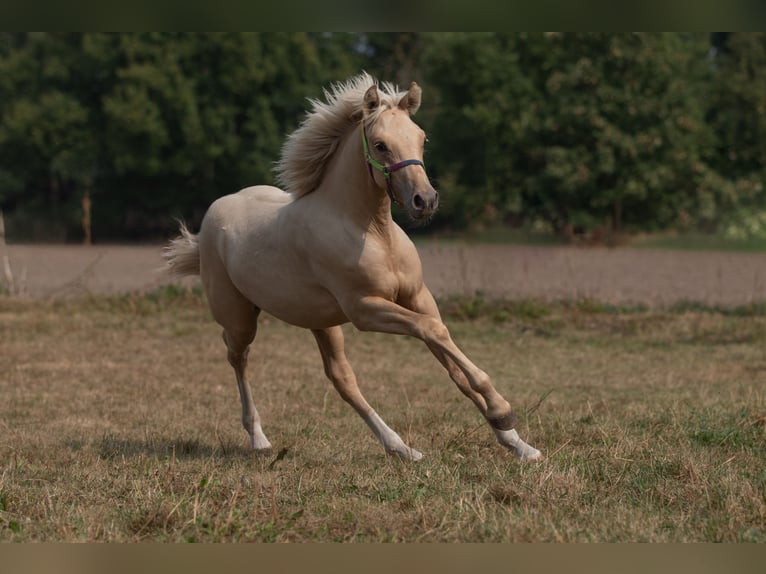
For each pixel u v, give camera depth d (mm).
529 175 37031
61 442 8242
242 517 5551
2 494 6121
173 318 16641
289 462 7461
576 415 9141
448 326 16062
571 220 34594
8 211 44531
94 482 6668
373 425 7637
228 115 39906
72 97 40281
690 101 34500
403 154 6375
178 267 8781
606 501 5840
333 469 7094
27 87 41812
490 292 18047
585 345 14492
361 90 7023
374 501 6016
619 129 33938
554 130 34688
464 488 6148
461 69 38406
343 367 7734
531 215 37125
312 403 10312
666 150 34344
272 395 10750
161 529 5391
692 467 6375
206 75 39812
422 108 40781
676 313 16734
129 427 9086
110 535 5285
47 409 9898
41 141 39719
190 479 6625
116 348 14102
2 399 10398
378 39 46875
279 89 40938
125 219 44031
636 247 33719
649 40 33344
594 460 6867
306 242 7035
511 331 15727
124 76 38500
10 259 28203
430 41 41344
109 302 17594
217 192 42219
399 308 6711
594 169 33969
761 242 33688
